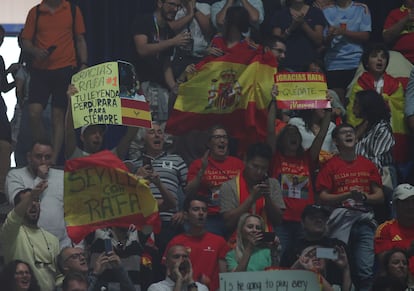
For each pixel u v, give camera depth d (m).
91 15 29.41
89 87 23.16
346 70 28.00
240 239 23.12
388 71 27.67
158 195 24.34
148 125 23.23
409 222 24.00
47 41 26.77
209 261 23.25
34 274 22.59
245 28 25.97
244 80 25.62
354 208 24.25
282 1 28.61
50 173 24.06
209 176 24.45
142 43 26.70
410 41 28.11
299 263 22.66
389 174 25.36
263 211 24.11
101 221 22.00
